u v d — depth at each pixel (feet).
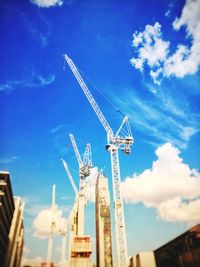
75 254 547.08
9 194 403.34
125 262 393.91
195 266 210.38
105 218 613.52
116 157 485.97
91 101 605.73
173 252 252.42
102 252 573.74
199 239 206.80
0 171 374.84
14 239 489.67
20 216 536.01
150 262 306.55
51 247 640.58
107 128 524.93
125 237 411.95
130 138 504.43
